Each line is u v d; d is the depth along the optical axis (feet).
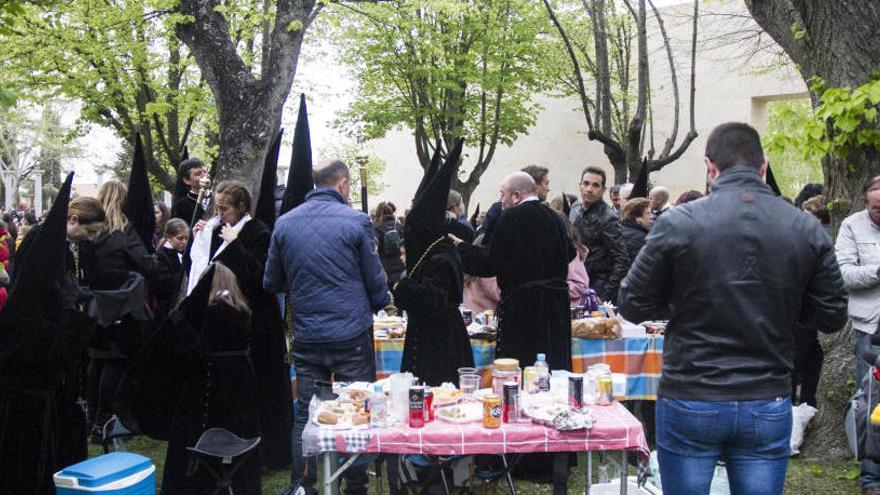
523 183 14.92
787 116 15.87
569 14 50.37
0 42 32.17
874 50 14.83
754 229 7.92
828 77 15.40
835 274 8.18
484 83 49.26
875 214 14.32
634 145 31.17
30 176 115.34
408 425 10.51
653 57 55.93
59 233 11.09
